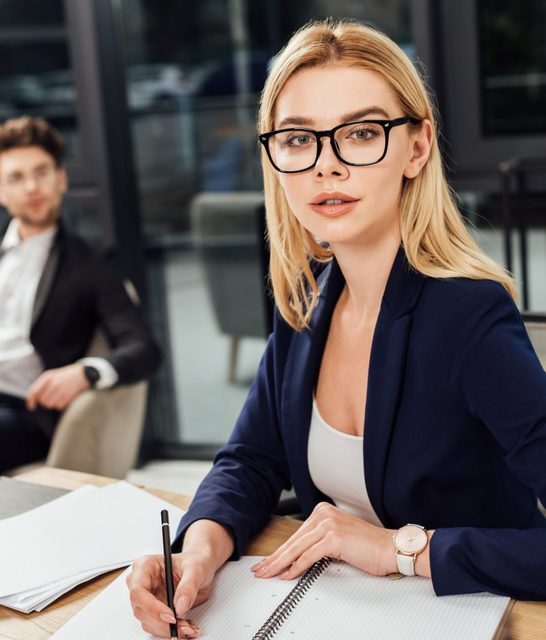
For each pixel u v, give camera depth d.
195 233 3.36
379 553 1.13
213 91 3.23
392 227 1.26
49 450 2.47
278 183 1.36
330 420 1.34
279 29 3.12
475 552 1.09
